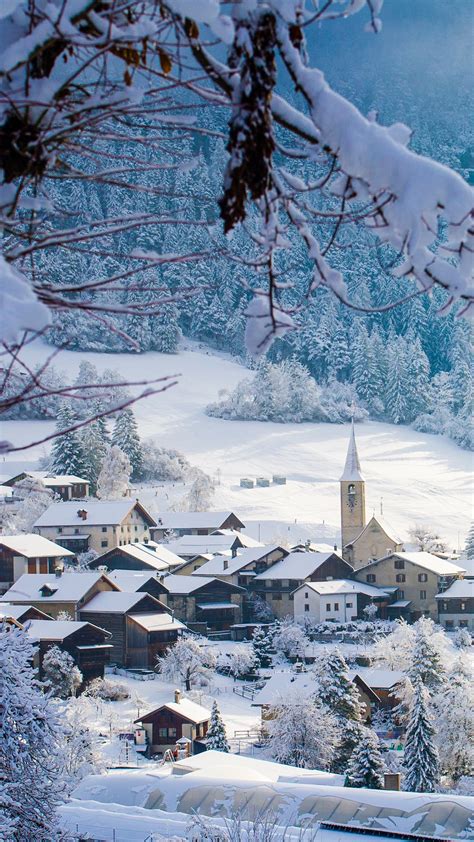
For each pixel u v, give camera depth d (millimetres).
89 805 26281
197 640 80688
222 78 4156
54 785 18547
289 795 26188
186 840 20531
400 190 4113
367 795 25500
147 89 4125
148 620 71688
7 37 4051
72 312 4156
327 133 4145
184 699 56750
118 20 4215
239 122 4031
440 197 4078
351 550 100750
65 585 74562
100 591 75312
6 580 84188
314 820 24672
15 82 4074
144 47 4168
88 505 105062
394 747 51719
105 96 4199
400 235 4254
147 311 4258
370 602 88688
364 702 56781
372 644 79062
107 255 4383
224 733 49844
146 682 67688
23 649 19422
